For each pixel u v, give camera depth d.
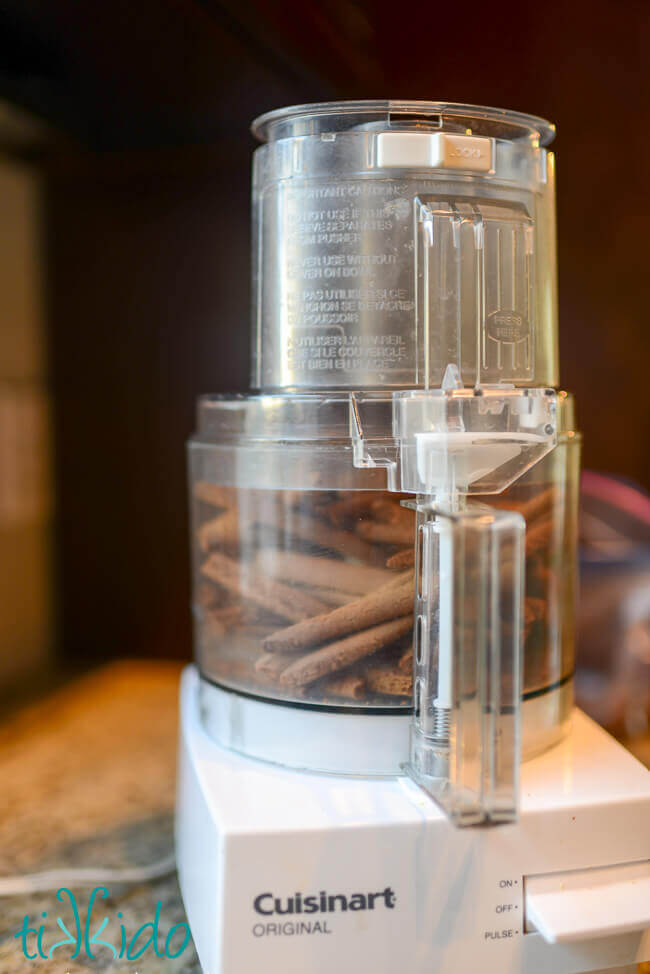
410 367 0.33
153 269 0.70
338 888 0.31
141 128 0.59
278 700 0.36
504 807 0.29
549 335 0.36
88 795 0.53
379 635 0.34
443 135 0.32
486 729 0.29
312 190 0.33
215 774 0.35
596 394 0.65
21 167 0.68
